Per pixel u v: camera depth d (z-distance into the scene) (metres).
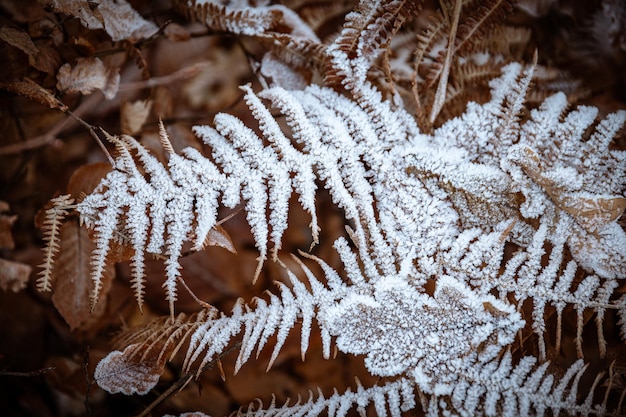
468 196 0.55
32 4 0.59
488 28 0.57
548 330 0.58
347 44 0.56
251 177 0.55
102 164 0.59
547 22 0.62
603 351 0.56
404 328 0.56
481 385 0.56
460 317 0.56
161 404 0.64
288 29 0.60
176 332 0.55
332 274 0.56
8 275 0.63
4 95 0.61
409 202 0.55
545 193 0.55
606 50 0.62
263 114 0.55
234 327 0.55
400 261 0.56
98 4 0.58
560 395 0.55
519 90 0.55
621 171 0.55
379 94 0.56
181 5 0.62
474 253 0.55
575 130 0.55
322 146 0.55
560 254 0.55
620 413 0.55
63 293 0.61
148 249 0.55
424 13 0.62
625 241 0.55
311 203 0.55
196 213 0.56
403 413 0.59
